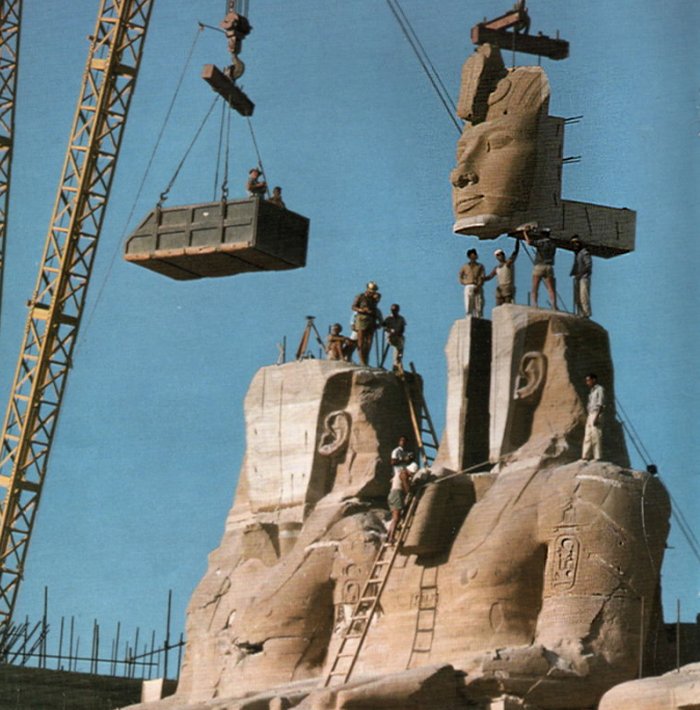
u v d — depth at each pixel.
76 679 73.56
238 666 62.38
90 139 91.00
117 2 90.94
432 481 59.94
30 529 91.69
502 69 64.31
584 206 63.59
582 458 58.56
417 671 55.62
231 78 71.25
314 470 64.25
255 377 66.31
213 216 66.00
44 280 91.81
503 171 63.25
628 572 56.47
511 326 60.47
